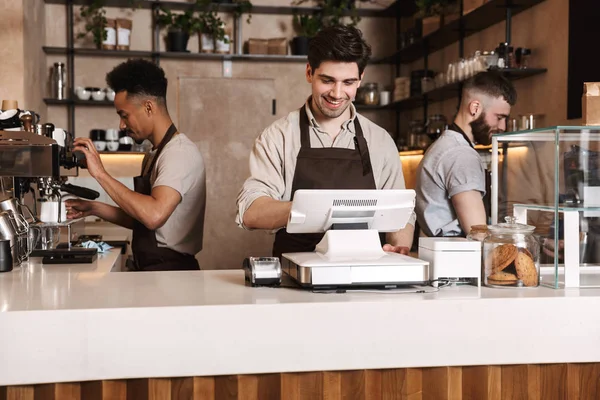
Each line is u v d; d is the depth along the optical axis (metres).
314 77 2.12
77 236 3.13
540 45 3.92
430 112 5.67
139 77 2.71
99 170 2.57
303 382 1.55
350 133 2.30
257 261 1.76
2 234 2.12
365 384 1.58
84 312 1.46
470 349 1.58
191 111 5.86
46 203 2.61
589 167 1.75
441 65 5.46
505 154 2.02
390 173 2.35
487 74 2.56
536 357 1.60
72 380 1.46
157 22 5.65
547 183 1.79
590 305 1.61
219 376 1.53
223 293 1.66
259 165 2.24
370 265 1.65
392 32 6.19
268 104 5.96
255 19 5.91
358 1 5.97
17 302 1.54
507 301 1.59
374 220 1.79
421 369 1.59
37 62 5.09
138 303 1.53
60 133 2.56
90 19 5.64
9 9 4.47
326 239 1.75
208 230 5.93
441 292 1.68
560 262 1.77
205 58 5.82
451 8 4.80
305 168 2.23
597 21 3.30
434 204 2.54
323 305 1.53
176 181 2.60
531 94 4.04
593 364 1.64
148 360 1.48
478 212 2.43
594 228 1.76
